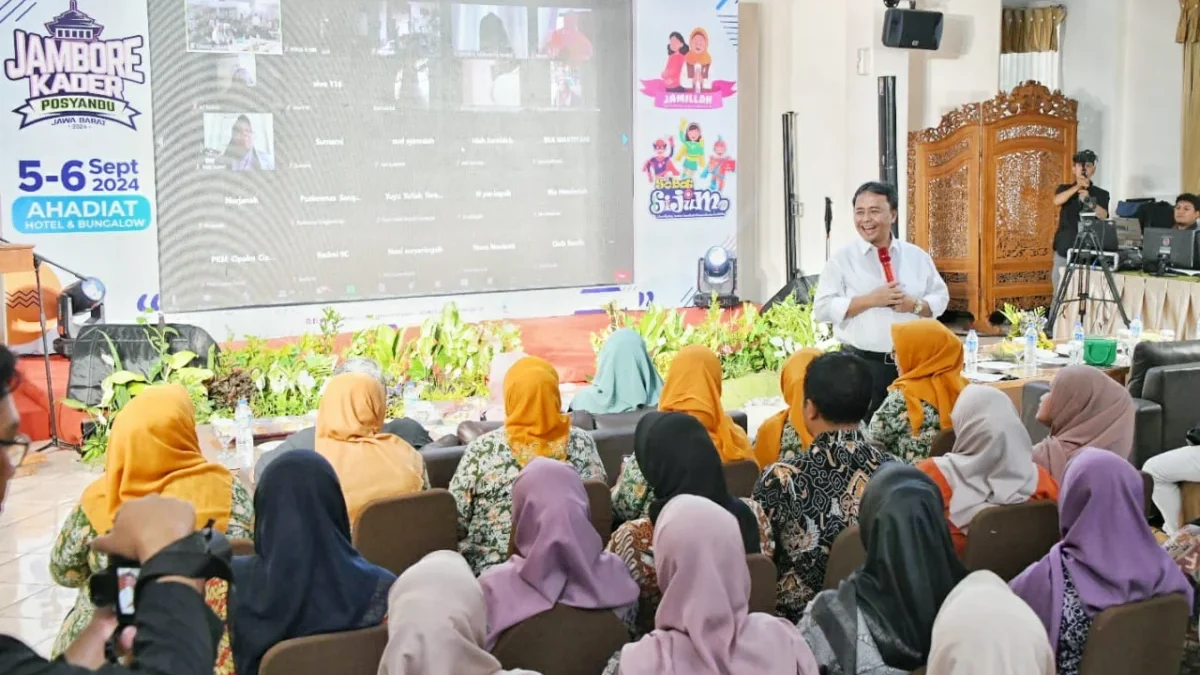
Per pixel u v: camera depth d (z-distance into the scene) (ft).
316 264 28.60
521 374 11.63
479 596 7.16
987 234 32.32
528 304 31.12
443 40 29.45
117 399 21.09
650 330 22.76
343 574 7.89
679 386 12.85
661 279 32.55
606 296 31.99
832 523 10.00
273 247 28.09
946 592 7.58
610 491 11.57
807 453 10.27
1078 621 8.32
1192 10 36.86
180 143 26.96
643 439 9.52
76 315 25.45
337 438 11.56
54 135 25.62
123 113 26.14
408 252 29.63
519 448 11.50
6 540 18.10
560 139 31.09
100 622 4.69
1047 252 32.91
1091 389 12.34
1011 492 10.19
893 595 7.59
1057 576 8.43
